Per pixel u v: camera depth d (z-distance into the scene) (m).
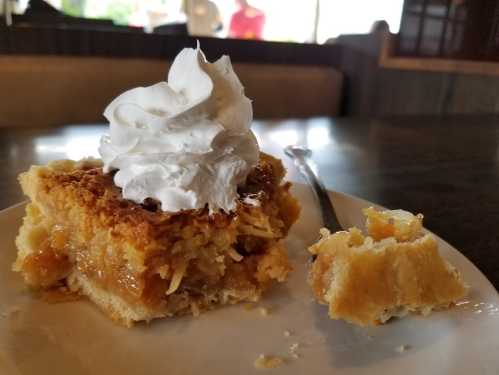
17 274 0.13
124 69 0.38
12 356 0.10
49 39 0.37
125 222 0.12
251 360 0.11
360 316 0.11
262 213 0.13
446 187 0.22
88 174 0.14
